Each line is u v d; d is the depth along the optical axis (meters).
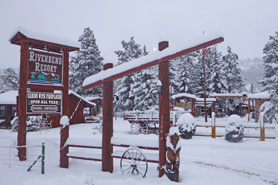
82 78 38.66
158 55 6.60
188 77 42.41
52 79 8.88
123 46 38.84
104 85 7.68
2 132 20.97
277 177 7.02
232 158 9.53
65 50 9.24
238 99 42.03
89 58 39.06
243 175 7.25
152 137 14.79
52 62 8.96
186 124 14.00
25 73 8.38
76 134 18.36
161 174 6.53
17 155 8.46
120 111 38.41
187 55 6.46
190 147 11.85
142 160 6.94
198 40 6.02
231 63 44.03
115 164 8.43
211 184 5.98
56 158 8.67
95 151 11.44
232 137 12.57
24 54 8.40
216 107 42.44
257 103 29.23
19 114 8.30
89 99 36.75
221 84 42.09
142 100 32.56
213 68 41.69
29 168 7.14
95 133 18.91
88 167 7.98
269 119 22.02
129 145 7.08
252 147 11.50
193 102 27.28
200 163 8.80
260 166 8.27
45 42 8.64
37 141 8.99
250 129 18.17
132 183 5.62
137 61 7.06
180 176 6.81
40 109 8.64
